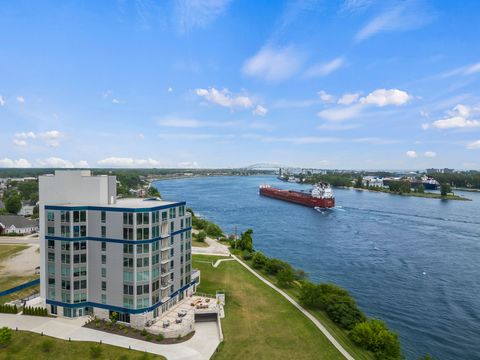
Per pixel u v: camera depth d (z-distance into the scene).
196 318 77.06
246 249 141.88
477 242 164.62
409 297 100.25
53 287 73.31
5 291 87.62
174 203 80.50
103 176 76.62
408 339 77.56
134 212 68.50
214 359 60.25
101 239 71.38
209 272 112.75
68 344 62.12
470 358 70.88
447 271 122.94
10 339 62.06
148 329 68.44
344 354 63.38
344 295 86.06
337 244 160.62
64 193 75.88
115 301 71.06
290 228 197.75
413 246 157.00
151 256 70.69
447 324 84.50
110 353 60.00
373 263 131.88
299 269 122.44
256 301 88.38
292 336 69.69
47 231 72.62
